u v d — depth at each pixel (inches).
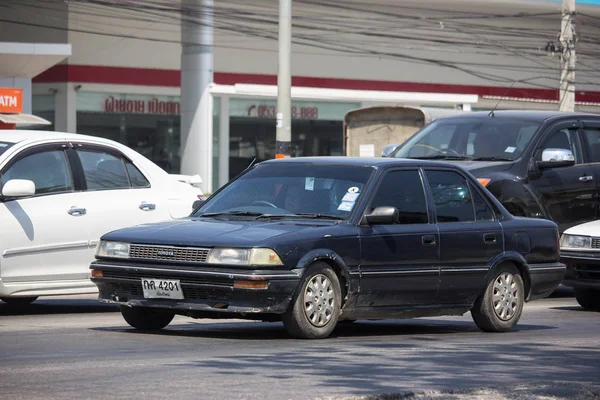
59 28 3772.1
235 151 3939.5
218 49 4033.0
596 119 1457.9
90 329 917.8
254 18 4055.1
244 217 908.6
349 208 897.5
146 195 1100.5
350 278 874.8
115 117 3880.4
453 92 4505.4
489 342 900.0
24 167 1027.3
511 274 1004.6
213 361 726.5
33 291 1014.4
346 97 3563.0
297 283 837.2
